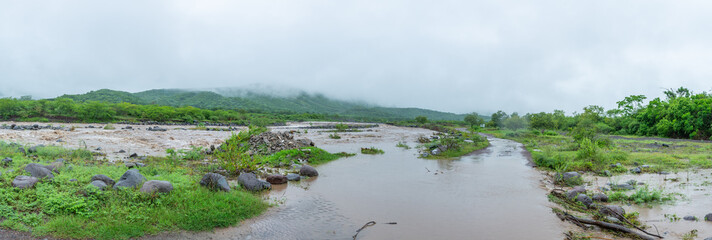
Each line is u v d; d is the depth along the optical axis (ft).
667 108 144.25
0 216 20.52
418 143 106.52
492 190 36.73
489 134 167.63
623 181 40.42
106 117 173.68
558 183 40.68
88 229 20.39
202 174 38.37
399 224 25.03
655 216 26.78
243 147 45.62
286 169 48.03
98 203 23.71
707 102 123.75
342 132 157.69
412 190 36.24
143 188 26.00
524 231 23.80
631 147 83.15
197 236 21.38
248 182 33.73
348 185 38.29
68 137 78.95
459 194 34.68
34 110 157.99
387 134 153.28
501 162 60.23
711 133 117.29
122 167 37.81
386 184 39.19
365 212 27.91
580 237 22.48
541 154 62.44
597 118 202.28
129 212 22.97
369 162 57.93
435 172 48.16
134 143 74.49
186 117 211.61
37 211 21.90
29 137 75.20
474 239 22.27
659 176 42.98
